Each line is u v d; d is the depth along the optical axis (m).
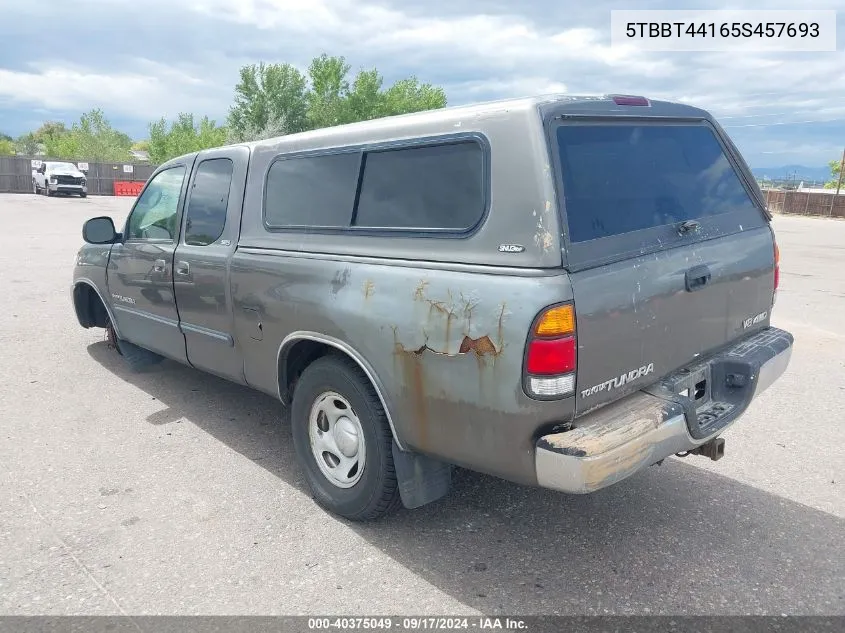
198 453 4.14
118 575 2.90
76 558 3.02
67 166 33.44
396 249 2.92
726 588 2.84
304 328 3.29
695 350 3.09
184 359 4.50
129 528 3.27
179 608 2.69
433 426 2.78
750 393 3.15
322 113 64.25
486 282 2.54
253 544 3.15
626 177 2.85
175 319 4.46
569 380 2.44
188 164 4.39
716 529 3.31
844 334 7.33
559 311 2.39
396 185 2.99
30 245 14.01
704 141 3.42
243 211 3.82
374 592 2.81
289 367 3.63
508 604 2.74
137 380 5.48
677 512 3.48
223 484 3.74
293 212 3.52
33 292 8.98
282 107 64.25
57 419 4.64
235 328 3.86
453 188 2.75
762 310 3.58
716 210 3.32
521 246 2.49
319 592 2.80
